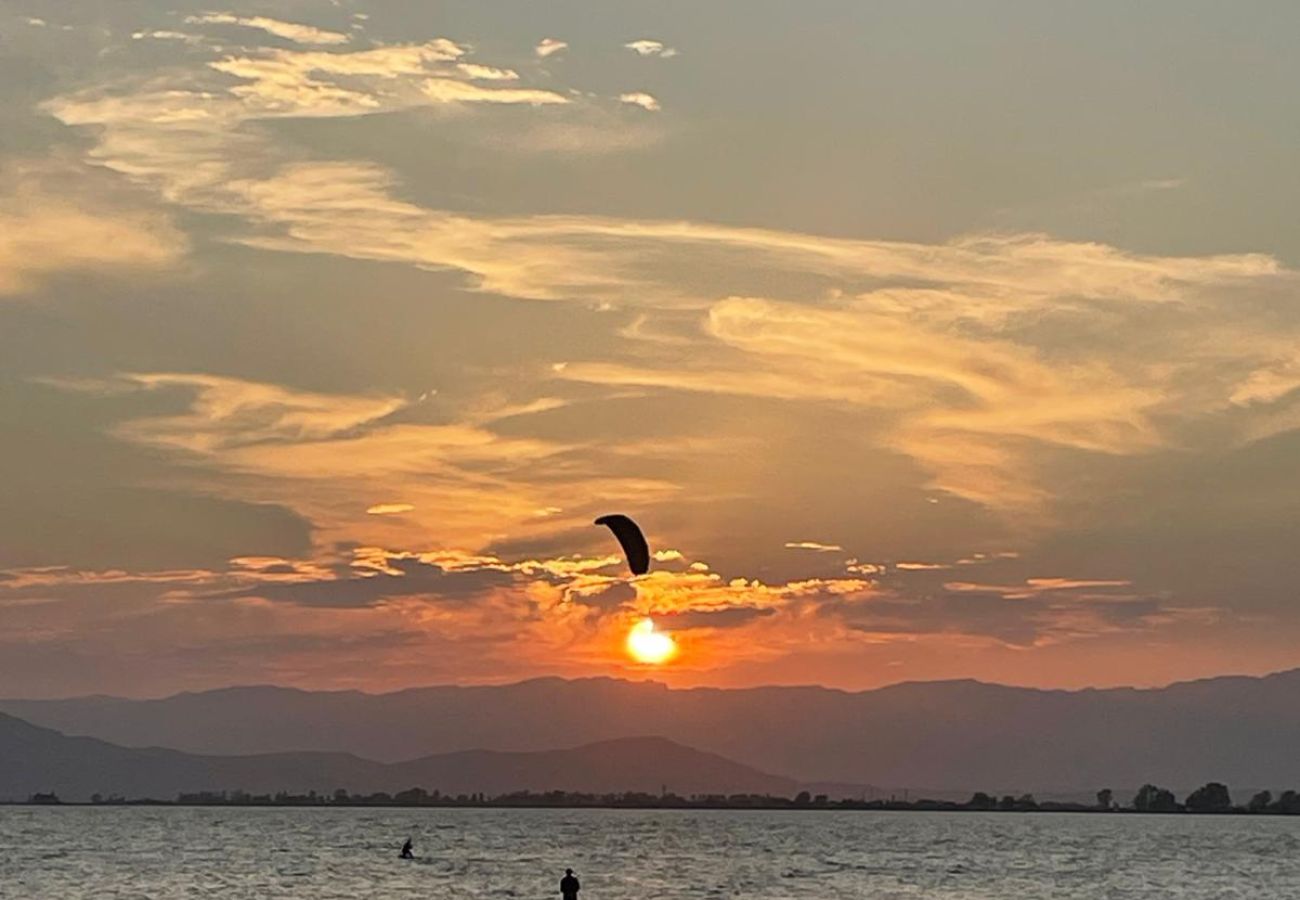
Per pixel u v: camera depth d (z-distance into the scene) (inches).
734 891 5472.4
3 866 6535.4
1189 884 6097.4
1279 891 5733.3
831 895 5329.7
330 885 5511.8
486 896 5044.3
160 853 7780.5
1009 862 7839.6
